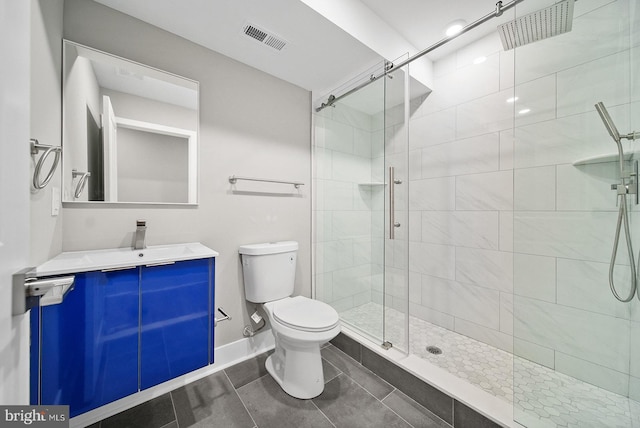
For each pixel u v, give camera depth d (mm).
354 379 1524
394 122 1646
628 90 1099
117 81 1311
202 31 1455
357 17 1499
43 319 840
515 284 1403
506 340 1713
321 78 1951
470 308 1901
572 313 1245
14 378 434
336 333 1328
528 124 1380
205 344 1198
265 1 1240
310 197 2145
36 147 810
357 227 1909
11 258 413
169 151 1463
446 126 2029
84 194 1219
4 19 390
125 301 984
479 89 1839
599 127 1173
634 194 1091
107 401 941
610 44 1141
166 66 1452
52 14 1047
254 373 1575
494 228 1783
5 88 392
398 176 1627
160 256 1266
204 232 1589
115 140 1304
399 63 1604
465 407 1150
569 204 1254
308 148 2129
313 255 2168
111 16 1292
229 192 1691
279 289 1703
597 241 1186
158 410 1267
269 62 1747
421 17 1622
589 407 1102
